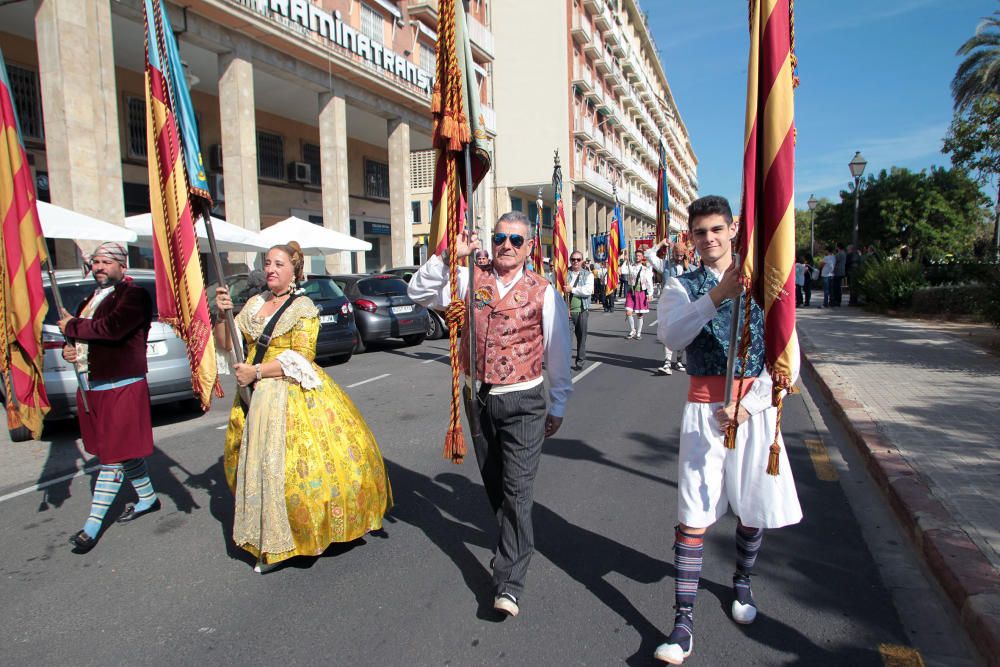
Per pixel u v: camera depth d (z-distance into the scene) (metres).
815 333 12.73
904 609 3.07
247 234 13.04
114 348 3.93
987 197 39.19
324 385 3.67
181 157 3.58
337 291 11.16
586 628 2.95
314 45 16.62
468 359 3.24
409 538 3.98
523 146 35.41
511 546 3.04
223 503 4.66
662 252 10.66
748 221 2.44
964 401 6.52
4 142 3.91
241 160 15.39
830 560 3.58
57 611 3.19
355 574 3.52
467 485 4.91
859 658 2.69
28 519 4.44
